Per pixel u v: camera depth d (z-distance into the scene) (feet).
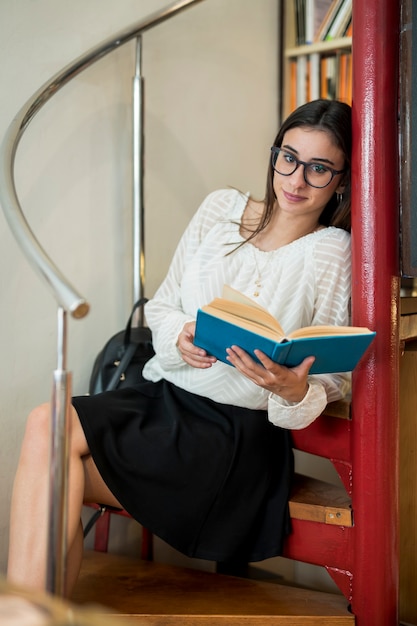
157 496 5.67
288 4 9.69
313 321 6.12
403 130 5.74
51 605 2.78
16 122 6.11
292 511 6.09
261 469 6.01
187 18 8.36
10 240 6.70
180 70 8.34
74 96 7.21
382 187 5.73
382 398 5.81
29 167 6.88
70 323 7.34
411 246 5.75
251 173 9.43
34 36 6.84
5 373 6.77
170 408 6.06
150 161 8.07
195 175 8.64
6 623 2.59
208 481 5.78
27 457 5.33
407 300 6.52
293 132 5.88
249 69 9.25
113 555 7.33
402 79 5.73
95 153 7.45
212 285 6.22
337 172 5.92
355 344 5.16
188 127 8.49
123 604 5.94
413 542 6.89
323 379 5.93
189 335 5.89
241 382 5.98
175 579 6.61
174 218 8.43
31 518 5.17
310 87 9.65
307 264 6.01
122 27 7.66
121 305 7.83
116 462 5.57
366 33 5.71
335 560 5.97
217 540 5.82
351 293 6.06
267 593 6.31
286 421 5.63
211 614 5.71
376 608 5.81
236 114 9.12
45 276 4.23
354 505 5.91
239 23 9.05
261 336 4.90
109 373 7.06
